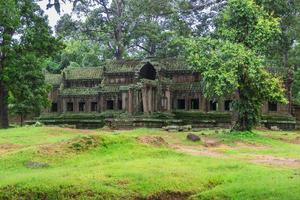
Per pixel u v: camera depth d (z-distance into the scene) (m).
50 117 70.88
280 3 64.44
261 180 19.38
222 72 41.19
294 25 68.31
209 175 20.44
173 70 67.19
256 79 42.47
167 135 42.22
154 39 82.56
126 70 67.75
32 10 57.78
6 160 24.23
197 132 48.06
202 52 43.59
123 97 65.19
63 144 26.42
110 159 24.34
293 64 74.50
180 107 66.44
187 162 23.86
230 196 17.25
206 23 71.75
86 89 70.94
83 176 19.58
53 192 17.62
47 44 58.78
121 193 17.80
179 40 57.22
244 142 38.53
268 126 59.09
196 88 64.75
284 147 36.22
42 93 57.66
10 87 55.22
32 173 21.09
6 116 56.66
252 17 44.50
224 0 70.00
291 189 17.38
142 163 22.77
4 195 17.58
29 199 17.45
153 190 18.33
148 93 63.22
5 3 36.88
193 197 17.81
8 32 55.53
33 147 26.25
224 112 63.00
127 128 58.03
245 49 43.53
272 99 44.09
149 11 76.25
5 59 55.59
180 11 72.38
